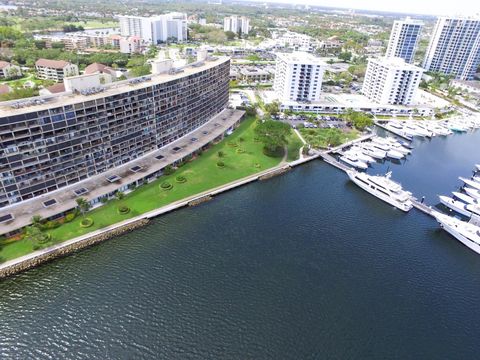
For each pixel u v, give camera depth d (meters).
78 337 71.00
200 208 115.50
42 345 69.12
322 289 86.94
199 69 155.12
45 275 85.12
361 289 88.00
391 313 81.75
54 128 98.81
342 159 157.62
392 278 92.56
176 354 68.94
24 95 164.88
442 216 117.56
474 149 187.25
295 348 71.75
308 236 106.38
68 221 100.56
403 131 196.50
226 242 100.69
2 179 93.69
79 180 113.31
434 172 158.38
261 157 152.25
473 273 97.44
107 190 111.19
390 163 164.00
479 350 74.75
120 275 86.44
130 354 68.38
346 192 133.88
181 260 92.56
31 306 77.12
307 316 79.12
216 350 70.19
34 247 89.94
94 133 110.38
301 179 141.00
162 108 134.12
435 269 97.38
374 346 73.62
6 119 87.88
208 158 146.00
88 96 108.00
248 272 90.31
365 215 119.81
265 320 77.31
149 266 89.81
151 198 115.81
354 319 79.44
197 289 83.88
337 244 103.94
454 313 83.31
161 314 76.88
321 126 193.25
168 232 103.00
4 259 86.31
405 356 72.06
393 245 105.75
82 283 83.50
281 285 87.06
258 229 107.56
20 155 94.50
